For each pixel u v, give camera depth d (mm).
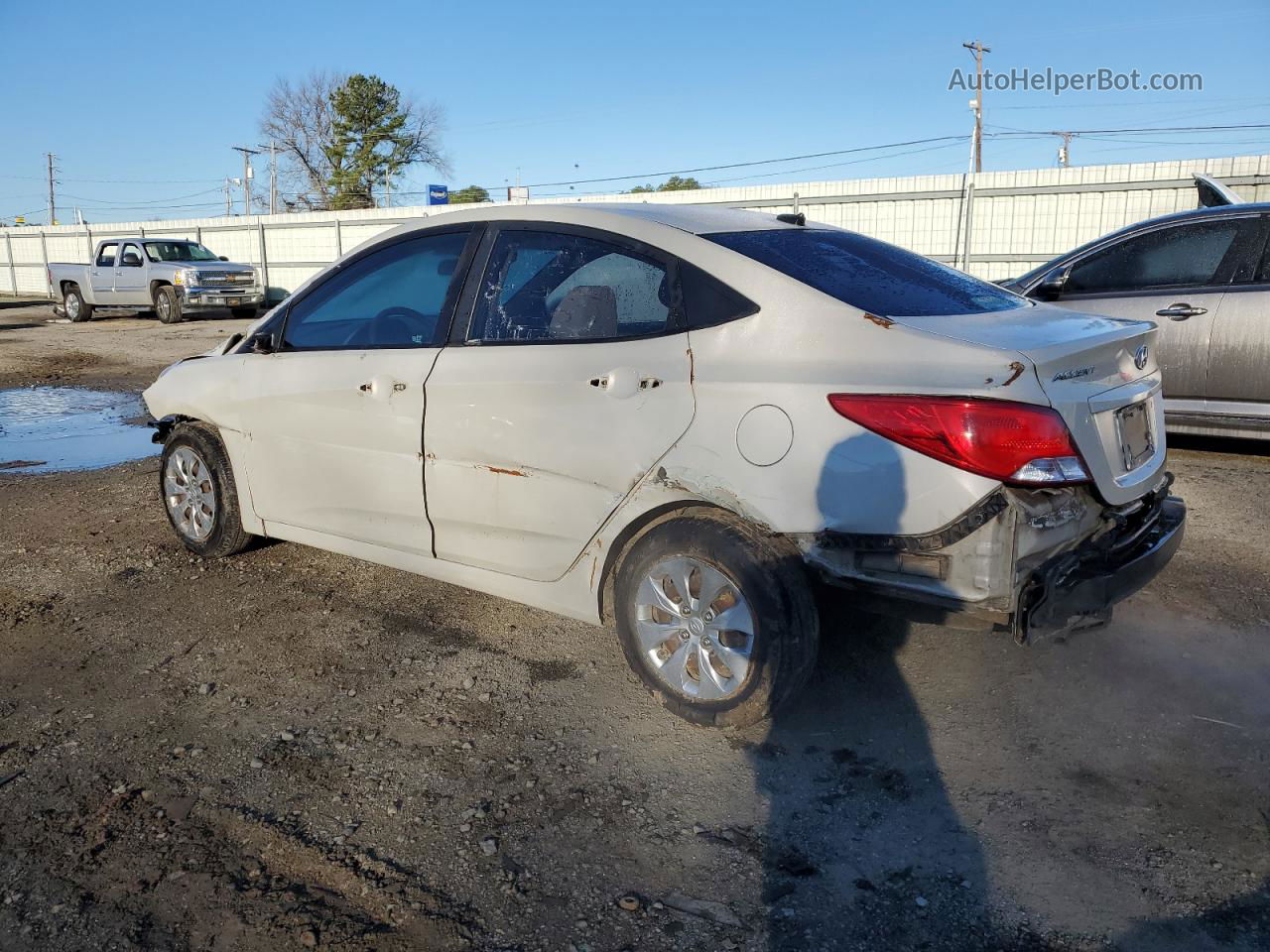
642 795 3031
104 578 4949
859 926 2457
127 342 18672
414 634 4258
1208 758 3180
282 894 2592
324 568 5059
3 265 38938
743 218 3803
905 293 3389
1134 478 3254
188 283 22406
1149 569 3256
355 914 2516
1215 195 10508
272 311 4703
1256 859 2674
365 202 57031
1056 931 2420
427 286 4059
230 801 3016
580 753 3277
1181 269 6914
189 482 5102
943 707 3539
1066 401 2912
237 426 4703
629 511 3369
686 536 3217
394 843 2805
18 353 16719
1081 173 17719
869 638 4086
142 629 4320
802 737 3354
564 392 3482
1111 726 3387
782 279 3215
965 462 2799
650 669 3416
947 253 19312
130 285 23281
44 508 6340
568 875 2664
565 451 3484
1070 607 2959
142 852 2771
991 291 3801
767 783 3088
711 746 3311
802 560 3076
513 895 2582
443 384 3801
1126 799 2963
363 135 56688
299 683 3799
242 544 5059
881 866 2689
